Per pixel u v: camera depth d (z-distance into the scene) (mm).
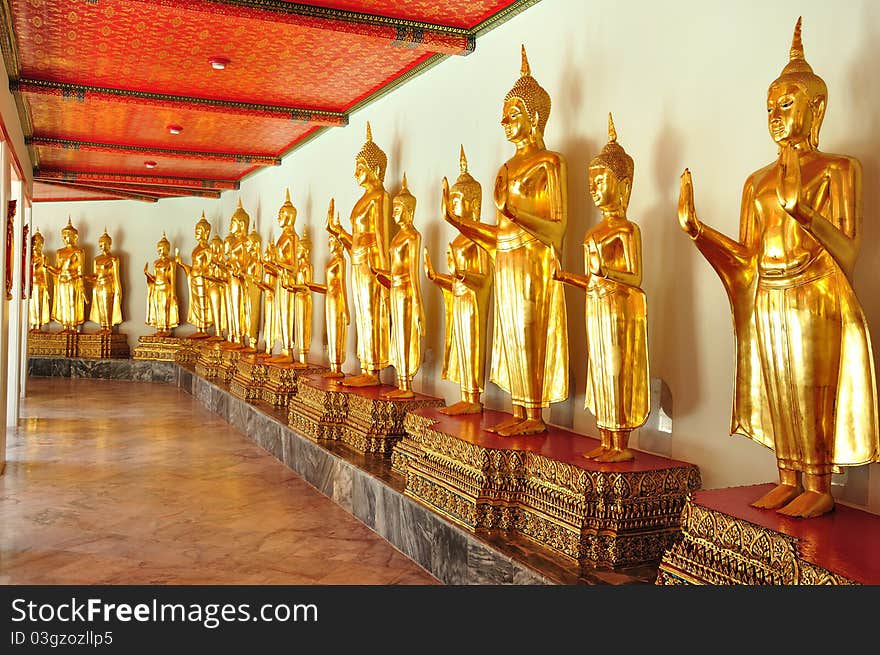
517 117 5168
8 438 9992
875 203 3619
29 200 13016
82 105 9961
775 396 3447
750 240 3670
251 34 7234
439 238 7504
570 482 4258
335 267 8945
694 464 4438
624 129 5133
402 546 5602
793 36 3787
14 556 5457
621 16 5184
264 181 13805
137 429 10875
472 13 6531
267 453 9273
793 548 2980
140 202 18312
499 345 5578
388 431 6965
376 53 7613
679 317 4699
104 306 17844
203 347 14719
